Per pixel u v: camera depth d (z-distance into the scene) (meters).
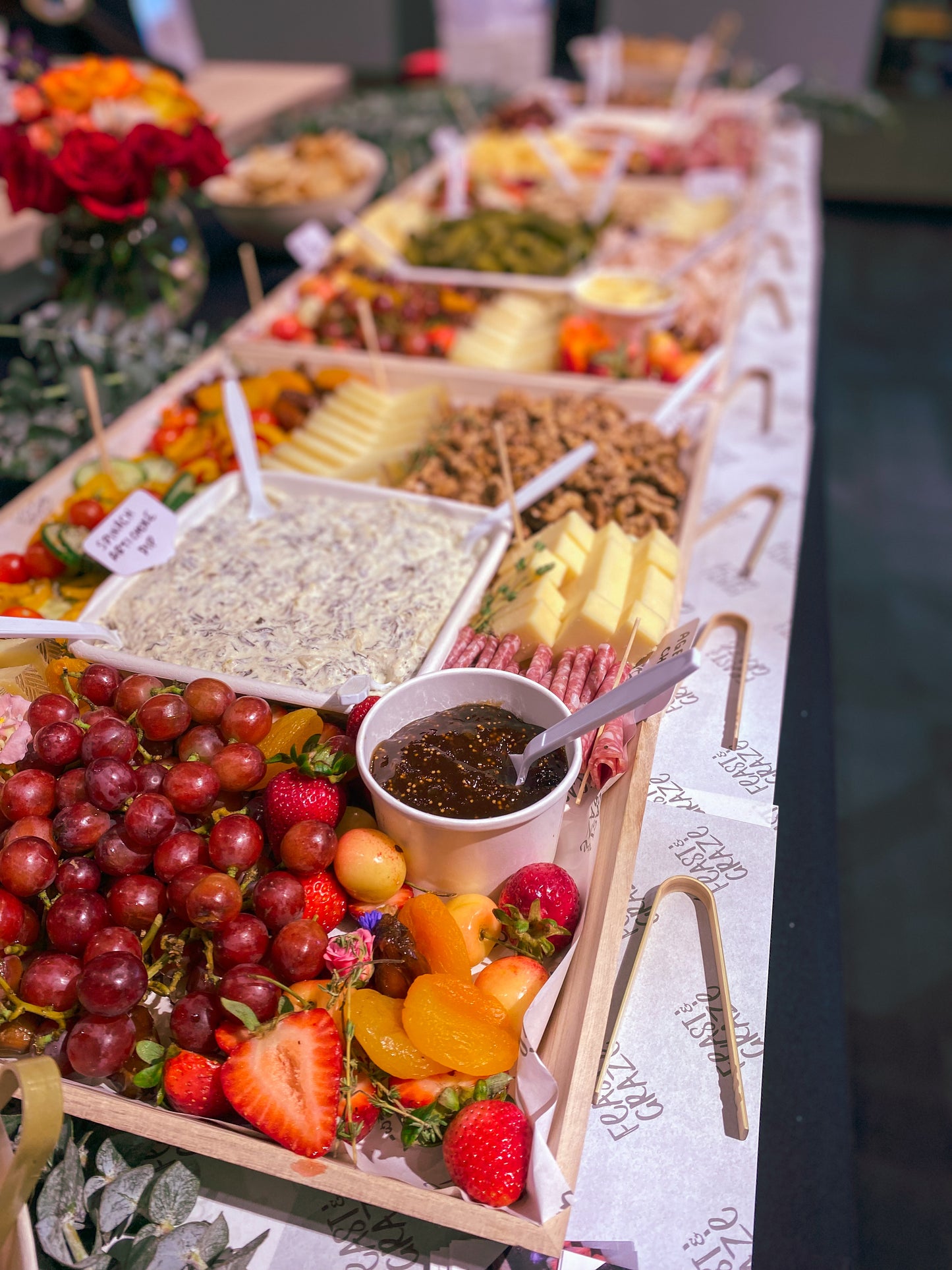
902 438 4.55
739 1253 0.92
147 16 7.52
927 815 2.78
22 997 0.98
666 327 2.71
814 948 1.25
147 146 2.23
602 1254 0.92
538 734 1.18
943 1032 2.23
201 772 1.09
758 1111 1.03
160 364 2.35
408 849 1.13
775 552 1.88
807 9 6.83
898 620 3.50
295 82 4.72
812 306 3.04
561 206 3.52
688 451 2.07
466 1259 0.92
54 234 2.34
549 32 7.48
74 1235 0.91
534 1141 0.88
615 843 1.17
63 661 1.33
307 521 1.68
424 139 4.34
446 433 1.99
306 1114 0.90
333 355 2.40
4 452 2.05
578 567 1.61
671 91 5.42
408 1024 0.96
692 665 0.93
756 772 1.41
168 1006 1.09
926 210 6.99
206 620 1.45
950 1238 1.83
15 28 4.17
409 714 1.23
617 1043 1.09
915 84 6.86
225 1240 0.92
